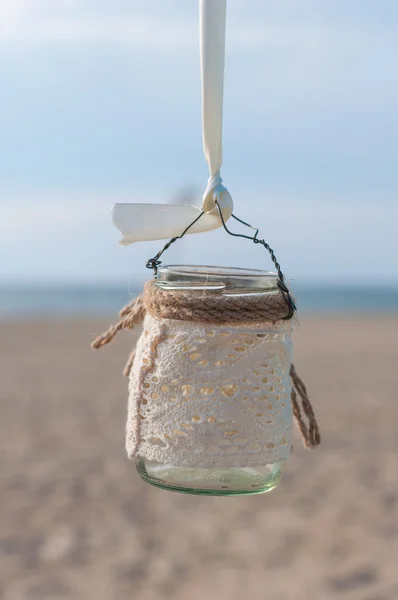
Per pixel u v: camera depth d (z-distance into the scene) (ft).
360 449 6.98
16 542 4.94
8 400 9.41
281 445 1.58
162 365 1.55
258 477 1.55
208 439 1.53
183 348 1.53
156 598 4.20
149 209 1.50
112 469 6.42
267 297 1.52
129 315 1.67
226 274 1.58
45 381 10.87
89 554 4.77
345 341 17.66
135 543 4.93
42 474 6.26
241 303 1.51
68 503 5.59
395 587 4.29
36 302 42.93
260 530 5.13
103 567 4.58
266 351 1.56
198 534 5.09
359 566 4.55
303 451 6.92
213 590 4.27
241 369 1.54
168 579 4.43
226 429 1.53
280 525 5.21
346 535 4.99
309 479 6.13
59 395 9.75
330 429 7.78
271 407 1.56
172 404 1.54
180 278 1.53
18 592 4.25
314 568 4.55
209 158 1.49
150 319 1.58
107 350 14.88
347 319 28.02
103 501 5.65
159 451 1.55
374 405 8.98
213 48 1.45
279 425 1.57
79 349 15.25
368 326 23.68
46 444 7.22
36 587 4.34
